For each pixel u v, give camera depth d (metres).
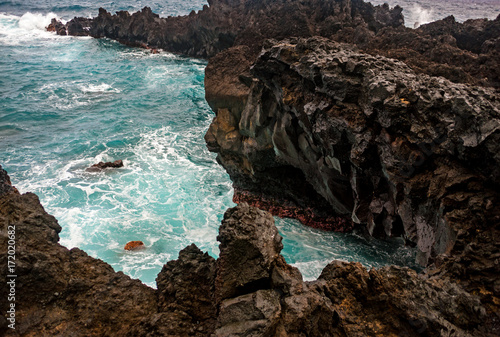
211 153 30.28
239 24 44.66
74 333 8.94
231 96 24.16
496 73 22.36
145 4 82.50
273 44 19.39
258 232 9.89
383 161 14.45
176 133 33.16
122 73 46.91
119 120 35.00
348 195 18.72
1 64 48.12
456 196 12.41
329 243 21.33
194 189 25.72
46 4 80.31
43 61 50.25
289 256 20.28
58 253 10.14
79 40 60.38
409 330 9.05
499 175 11.77
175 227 22.05
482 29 28.86
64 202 23.47
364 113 14.81
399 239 20.58
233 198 25.06
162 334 8.95
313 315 9.00
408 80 14.08
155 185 25.81
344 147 16.03
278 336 8.49
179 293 10.01
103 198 24.08
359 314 9.50
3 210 10.84
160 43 56.06
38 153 28.98
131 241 20.50
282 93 18.34
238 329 8.44
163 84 43.78
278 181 23.22
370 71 14.87
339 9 34.62
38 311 9.12
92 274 10.15
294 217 23.39
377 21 35.94
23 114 35.09
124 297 9.88
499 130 11.45
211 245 20.81
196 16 48.97
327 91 15.74
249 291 9.65
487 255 11.05
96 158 28.75
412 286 9.47
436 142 13.12
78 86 42.44
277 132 20.03
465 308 9.14
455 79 19.95
